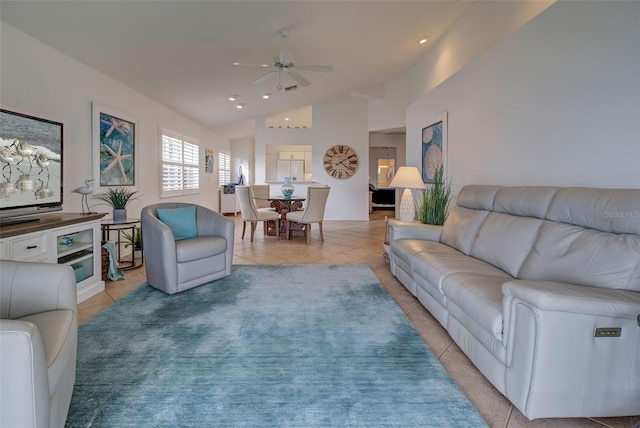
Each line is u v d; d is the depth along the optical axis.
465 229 2.86
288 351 1.97
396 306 2.70
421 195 4.52
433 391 1.60
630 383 1.36
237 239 5.87
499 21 3.68
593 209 1.80
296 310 2.60
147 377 1.70
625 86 1.96
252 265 3.99
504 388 1.51
